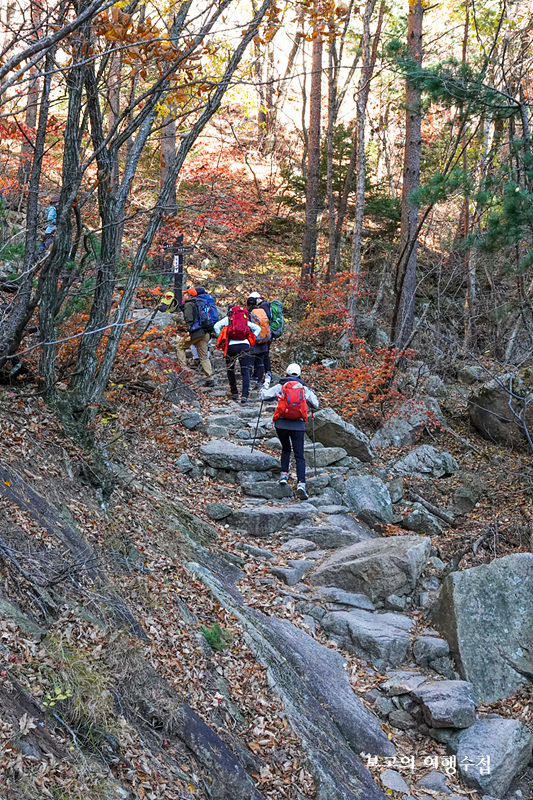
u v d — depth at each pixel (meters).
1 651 3.38
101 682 3.67
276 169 25.88
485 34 17.80
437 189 8.52
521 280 10.88
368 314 17.31
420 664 6.39
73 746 3.23
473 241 8.12
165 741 3.87
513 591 6.89
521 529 9.02
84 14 2.79
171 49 4.18
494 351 15.97
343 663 6.24
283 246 20.86
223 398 11.26
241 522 7.85
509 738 5.57
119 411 8.11
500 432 12.30
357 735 5.43
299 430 8.55
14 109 5.26
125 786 3.28
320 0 5.25
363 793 4.78
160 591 5.20
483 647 6.44
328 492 9.07
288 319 15.99
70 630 3.91
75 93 5.54
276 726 4.74
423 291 18.64
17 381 6.08
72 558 4.57
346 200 19.83
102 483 5.85
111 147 6.03
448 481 10.83
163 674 4.35
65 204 5.65
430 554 8.09
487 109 8.90
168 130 14.25
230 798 3.92
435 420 12.20
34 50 2.72
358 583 7.15
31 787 2.81
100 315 6.23
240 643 5.36
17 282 6.95
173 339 11.55
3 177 9.79
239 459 8.80
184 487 8.05
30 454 5.34
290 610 6.60
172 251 10.58
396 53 9.16
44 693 3.35
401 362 13.36
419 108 9.25
